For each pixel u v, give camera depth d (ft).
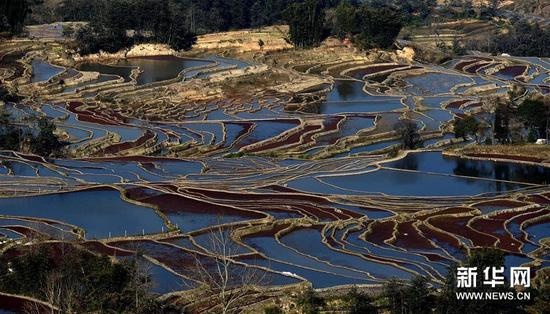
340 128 636.89
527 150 522.47
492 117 615.98
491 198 426.92
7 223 360.07
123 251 314.55
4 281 261.44
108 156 531.91
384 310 252.83
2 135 549.54
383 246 342.03
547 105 569.64
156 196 412.57
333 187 450.71
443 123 650.84
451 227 372.58
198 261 300.20
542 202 419.74
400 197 427.74
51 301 235.61
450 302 239.09
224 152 565.53
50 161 505.66
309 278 289.53
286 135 609.42
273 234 355.97
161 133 611.06
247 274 287.89
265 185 449.89
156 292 269.64
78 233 344.49
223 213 385.09
